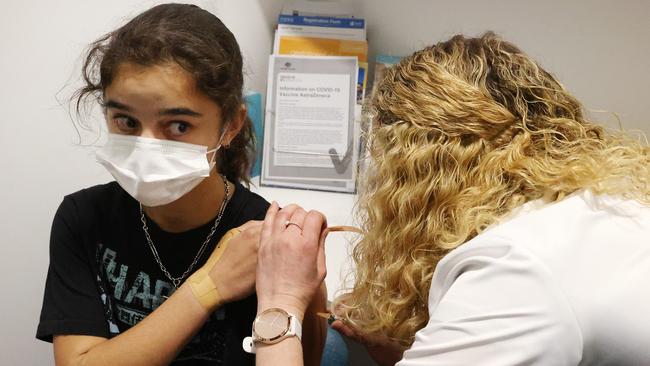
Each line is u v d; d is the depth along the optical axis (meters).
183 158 0.82
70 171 1.32
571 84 1.58
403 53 1.73
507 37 1.60
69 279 0.91
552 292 0.53
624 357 0.54
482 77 0.72
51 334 0.87
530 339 0.52
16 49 1.17
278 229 0.79
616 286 0.54
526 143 0.69
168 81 0.76
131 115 0.80
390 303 0.78
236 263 0.82
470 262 0.60
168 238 0.91
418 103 0.72
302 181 1.64
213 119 0.83
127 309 0.93
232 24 1.57
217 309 0.86
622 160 0.70
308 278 0.77
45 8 1.19
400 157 0.73
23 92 1.20
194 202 0.89
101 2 1.27
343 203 1.54
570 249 0.57
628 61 1.50
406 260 0.76
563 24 1.52
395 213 0.76
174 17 0.80
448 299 0.59
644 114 1.53
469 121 0.69
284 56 1.64
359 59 1.65
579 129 0.72
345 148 1.61
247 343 0.76
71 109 1.27
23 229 1.29
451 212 0.70
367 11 1.71
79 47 1.26
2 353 1.34
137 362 0.79
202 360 0.92
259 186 1.65
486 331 0.54
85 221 0.94
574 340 0.52
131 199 0.94
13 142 1.21
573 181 0.67
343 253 1.24
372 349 1.04
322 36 1.67
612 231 0.60
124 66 0.76
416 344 0.60
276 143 1.64
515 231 0.60
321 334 0.94
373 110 0.82
